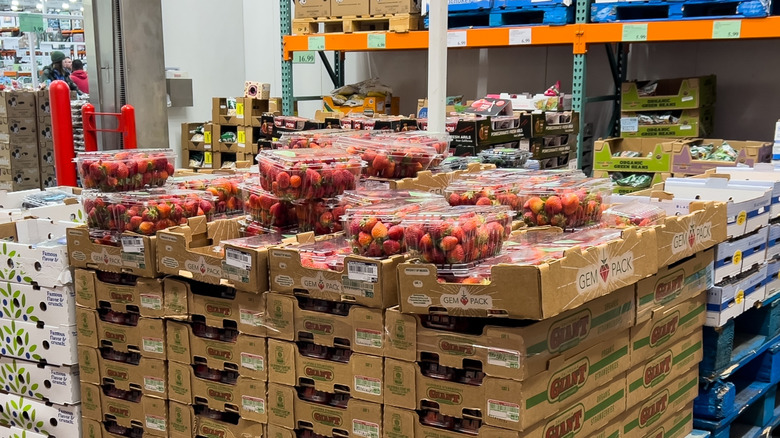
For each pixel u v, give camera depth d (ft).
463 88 19.19
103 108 15.34
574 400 5.60
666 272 6.86
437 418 5.41
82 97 20.26
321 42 16.05
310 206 7.06
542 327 5.08
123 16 14.85
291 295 5.92
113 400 7.20
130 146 12.72
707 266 7.72
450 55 19.24
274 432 6.15
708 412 8.39
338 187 7.10
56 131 12.05
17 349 7.74
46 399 7.66
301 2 16.34
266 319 6.04
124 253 6.79
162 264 6.59
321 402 5.91
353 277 5.52
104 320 7.15
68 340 7.38
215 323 6.37
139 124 15.37
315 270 5.73
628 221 6.84
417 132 9.46
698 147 13.08
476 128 11.50
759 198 8.70
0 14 21.56
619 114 16.25
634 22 12.58
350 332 5.64
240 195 8.13
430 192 7.77
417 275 5.21
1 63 22.44
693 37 12.02
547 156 13.58
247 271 6.00
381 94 16.53
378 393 5.54
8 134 18.21
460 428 5.29
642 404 6.84
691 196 9.27
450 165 9.86
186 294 6.53
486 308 4.97
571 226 6.86
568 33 13.29
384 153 8.30
